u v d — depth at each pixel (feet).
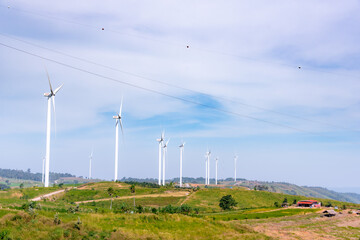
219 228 297.12
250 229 318.45
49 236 200.64
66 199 636.48
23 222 212.64
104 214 281.13
